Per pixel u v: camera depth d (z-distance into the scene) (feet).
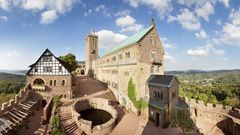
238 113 99.96
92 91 159.33
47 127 89.25
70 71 134.00
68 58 239.71
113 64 160.25
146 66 124.26
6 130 72.74
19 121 85.05
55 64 127.54
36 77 127.54
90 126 84.07
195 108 125.90
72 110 98.12
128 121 104.78
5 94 227.20
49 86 127.03
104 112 118.93
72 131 84.48
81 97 135.33
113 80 160.15
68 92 127.44
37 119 99.60
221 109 111.65
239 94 251.60
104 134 87.71
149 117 111.24
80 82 197.36
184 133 96.17
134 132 91.66
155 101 110.22
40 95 123.54
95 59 269.85
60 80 127.54
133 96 121.60
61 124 86.17
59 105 110.11
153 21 133.80
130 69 126.00
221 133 103.19
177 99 114.01
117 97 148.15
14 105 96.78
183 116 106.93
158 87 109.50
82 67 349.82
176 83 112.16
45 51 127.13
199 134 98.68
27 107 102.94
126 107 130.82
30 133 81.51
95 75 261.44
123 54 136.98
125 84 133.69
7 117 84.58
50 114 108.17
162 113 99.55
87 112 118.93
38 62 127.95
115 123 97.50
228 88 286.05
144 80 122.01
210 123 115.34
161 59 141.49
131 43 125.70
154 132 93.66
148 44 126.82
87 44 292.20
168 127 100.78
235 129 96.02
